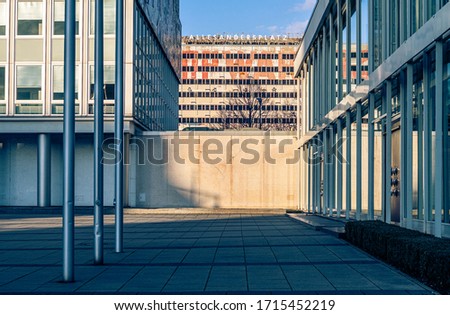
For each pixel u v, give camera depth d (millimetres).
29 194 40500
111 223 28594
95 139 13227
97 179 13180
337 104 24922
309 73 34875
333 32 26766
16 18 38312
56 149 40281
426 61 14219
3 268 12734
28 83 38188
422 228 14695
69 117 10633
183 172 40562
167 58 53062
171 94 57969
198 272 11852
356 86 21234
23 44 38219
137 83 39344
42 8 38312
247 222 28906
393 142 17484
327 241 17781
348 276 11008
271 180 40781
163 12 50500
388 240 12578
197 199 40562
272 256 14312
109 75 37750
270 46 129375
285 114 100125
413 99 15469
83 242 18344
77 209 37531
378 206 18906
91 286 10281
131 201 39688
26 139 40656
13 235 21266
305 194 36781
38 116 37688
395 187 17188
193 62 129000
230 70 128875
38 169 38562
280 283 10383
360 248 15602
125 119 37406
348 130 23109
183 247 16828
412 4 15414
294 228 24062
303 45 35906
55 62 38094
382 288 9680
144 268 12508
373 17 19500
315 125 31719
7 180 40625
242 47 129125
